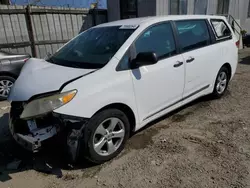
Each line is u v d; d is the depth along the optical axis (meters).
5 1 9.05
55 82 2.59
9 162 2.93
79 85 2.51
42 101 2.45
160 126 3.68
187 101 3.87
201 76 3.97
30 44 7.78
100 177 2.59
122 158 2.91
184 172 2.60
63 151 3.03
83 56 3.12
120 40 3.04
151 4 8.67
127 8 9.45
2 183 2.56
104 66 2.75
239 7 13.20
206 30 4.12
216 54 4.21
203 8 10.87
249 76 6.55
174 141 3.23
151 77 3.09
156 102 3.27
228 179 2.46
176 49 3.48
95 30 3.61
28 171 2.75
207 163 2.74
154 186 2.42
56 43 8.40
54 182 2.55
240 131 3.44
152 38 3.21
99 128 2.68
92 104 2.56
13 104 2.71
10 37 7.39
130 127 3.15
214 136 3.33
